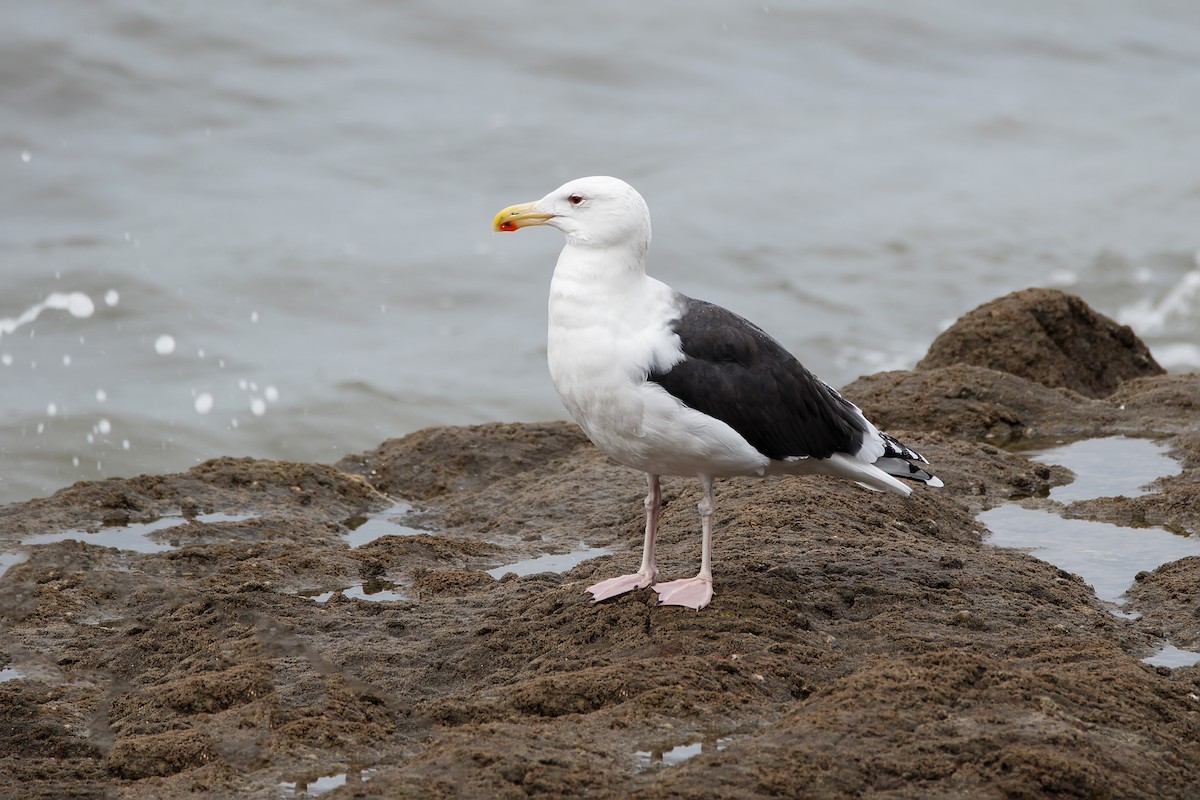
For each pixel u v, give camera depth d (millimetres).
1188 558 11055
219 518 12773
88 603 10594
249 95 33562
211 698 8531
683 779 6906
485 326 24141
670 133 33938
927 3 42812
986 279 26656
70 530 12281
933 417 15797
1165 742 7543
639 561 10586
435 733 7895
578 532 12508
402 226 27969
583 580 10242
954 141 34438
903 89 38312
